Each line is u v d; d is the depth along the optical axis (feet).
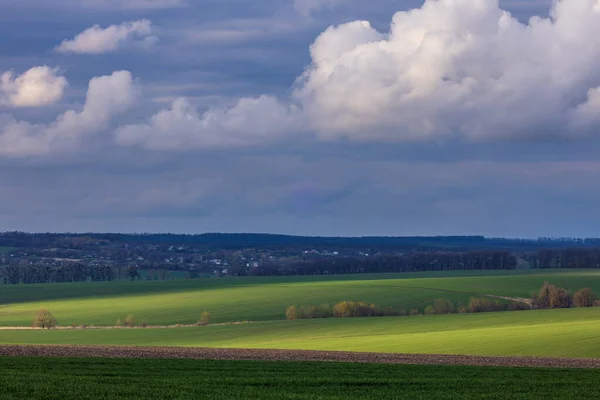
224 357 145.69
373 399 95.14
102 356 140.56
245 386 104.22
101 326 349.00
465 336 221.66
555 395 100.78
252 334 287.07
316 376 116.67
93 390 96.07
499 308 364.79
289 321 324.80
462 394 100.83
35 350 148.46
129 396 92.58
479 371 126.11
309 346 223.30
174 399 91.04
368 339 234.38
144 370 120.37
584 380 115.55
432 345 202.28
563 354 179.42
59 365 123.95
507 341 202.80
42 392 93.40
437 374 121.29
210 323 348.59
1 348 151.12
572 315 296.51
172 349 159.02
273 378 112.47
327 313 350.84
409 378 115.34
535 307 364.58
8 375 108.88
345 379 112.47
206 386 103.09
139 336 295.89
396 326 288.30
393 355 154.71
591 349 183.73
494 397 98.63
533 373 124.16
